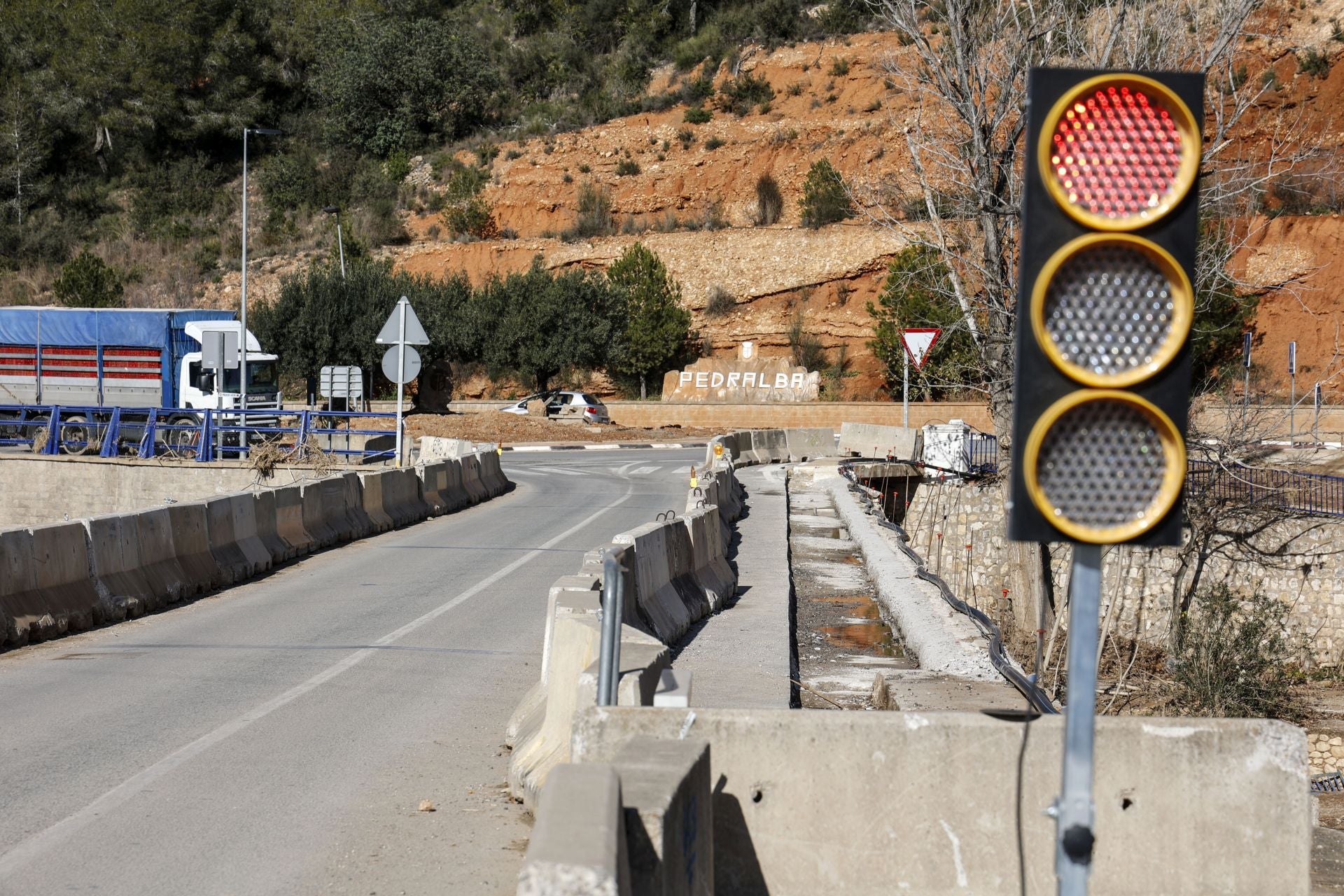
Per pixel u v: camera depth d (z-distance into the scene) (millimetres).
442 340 62969
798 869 5109
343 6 107062
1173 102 3283
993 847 5078
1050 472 3363
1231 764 5062
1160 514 3330
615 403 57281
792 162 73125
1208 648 20875
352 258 74562
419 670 10648
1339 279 52031
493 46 99562
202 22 99750
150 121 93938
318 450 30750
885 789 5121
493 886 5703
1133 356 3340
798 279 65188
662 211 74875
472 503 27578
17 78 96312
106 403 38531
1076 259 3314
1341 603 24312
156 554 14445
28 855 6047
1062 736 5090
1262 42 52344
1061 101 3264
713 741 5152
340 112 93500
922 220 20797
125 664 10906
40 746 8125
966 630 12578
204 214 89812
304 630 12625
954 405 52031
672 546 13359
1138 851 5039
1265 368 46406
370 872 5887
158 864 5941
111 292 75000
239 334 38406
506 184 78375
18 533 12008
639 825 3971
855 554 20531
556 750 6879
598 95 87562
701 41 88062
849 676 12102
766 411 55125
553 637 7602
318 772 7586
